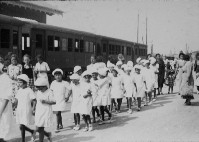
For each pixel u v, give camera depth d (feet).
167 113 33.17
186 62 38.42
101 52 77.46
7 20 43.37
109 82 29.32
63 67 59.72
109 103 28.86
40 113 20.94
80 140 22.86
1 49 42.42
